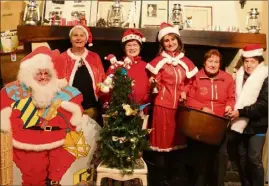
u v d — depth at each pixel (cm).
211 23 246
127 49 210
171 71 203
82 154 195
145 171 173
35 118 185
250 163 201
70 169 193
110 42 237
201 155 204
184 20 242
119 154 170
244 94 198
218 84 203
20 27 216
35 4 227
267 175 224
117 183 206
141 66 210
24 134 183
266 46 228
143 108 193
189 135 181
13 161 185
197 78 206
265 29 238
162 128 200
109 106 178
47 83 186
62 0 242
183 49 217
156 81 198
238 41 221
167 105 200
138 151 176
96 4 245
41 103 184
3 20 242
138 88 203
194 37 220
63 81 192
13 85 187
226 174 229
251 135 201
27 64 184
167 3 244
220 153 204
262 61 206
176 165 231
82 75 208
